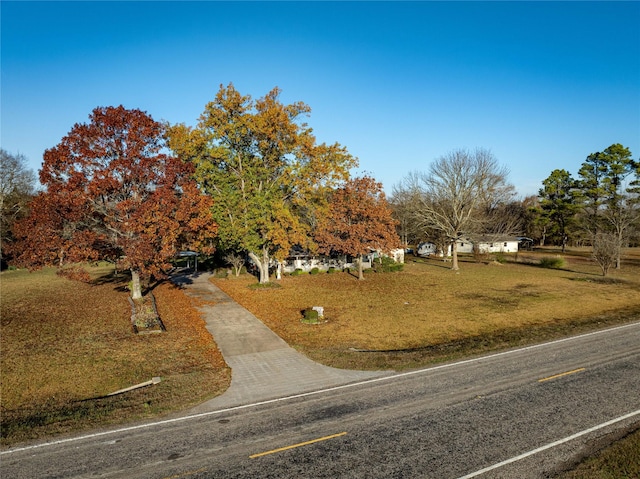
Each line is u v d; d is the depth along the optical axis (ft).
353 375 48.60
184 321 74.33
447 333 67.67
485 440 33.37
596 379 46.75
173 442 33.42
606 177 205.26
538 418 37.24
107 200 81.15
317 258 150.30
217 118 101.76
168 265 79.41
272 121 100.99
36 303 92.12
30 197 173.58
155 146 84.23
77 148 76.18
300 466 29.84
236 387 45.21
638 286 113.50
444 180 155.74
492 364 52.19
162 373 49.67
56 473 29.17
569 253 223.30
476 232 161.99
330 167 110.42
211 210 100.37
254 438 33.99
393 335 66.33
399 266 148.25
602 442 32.99
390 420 37.09
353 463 30.19
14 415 38.70
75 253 71.82
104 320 74.74
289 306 88.17
